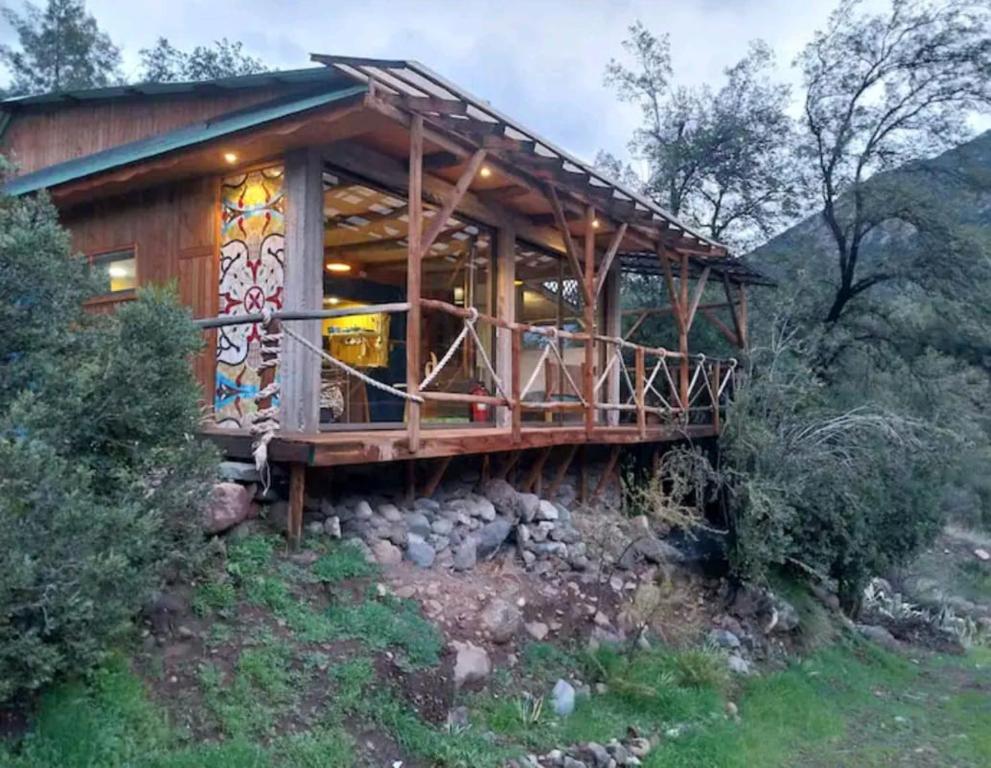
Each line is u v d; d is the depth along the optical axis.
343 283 7.42
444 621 4.95
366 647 4.27
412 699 4.17
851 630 9.48
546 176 6.93
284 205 6.09
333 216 7.12
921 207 13.49
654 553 7.70
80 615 2.87
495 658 5.07
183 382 3.76
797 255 15.09
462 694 4.56
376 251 7.64
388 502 5.88
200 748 3.28
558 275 9.75
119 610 3.15
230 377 6.41
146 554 3.35
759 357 10.81
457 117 5.52
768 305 14.33
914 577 13.34
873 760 5.90
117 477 3.46
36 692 3.10
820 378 14.07
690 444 9.61
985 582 14.41
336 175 6.26
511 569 6.26
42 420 3.16
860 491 9.27
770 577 8.99
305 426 5.93
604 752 4.64
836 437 9.16
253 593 4.27
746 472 8.37
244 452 5.05
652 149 17.38
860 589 10.30
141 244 7.14
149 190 7.10
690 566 8.24
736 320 11.35
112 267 7.43
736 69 16.80
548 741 4.59
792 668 7.68
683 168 16.92
